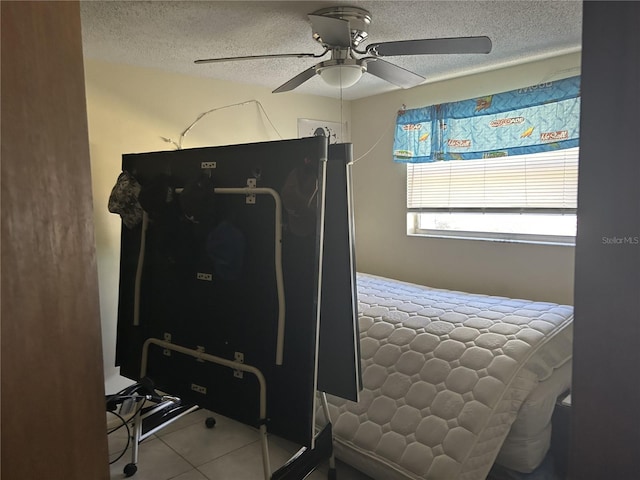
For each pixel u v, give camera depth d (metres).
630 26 0.87
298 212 1.61
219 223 1.81
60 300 0.73
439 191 3.60
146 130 2.98
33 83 0.68
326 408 2.12
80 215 0.76
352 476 2.20
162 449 2.47
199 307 1.90
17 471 0.68
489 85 3.20
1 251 0.64
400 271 3.89
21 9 0.66
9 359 0.66
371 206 4.09
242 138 3.46
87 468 0.81
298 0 1.93
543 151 2.90
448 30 2.34
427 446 1.87
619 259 0.90
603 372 0.93
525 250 3.08
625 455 0.92
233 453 2.43
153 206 1.97
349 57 2.25
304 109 3.84
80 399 0.78
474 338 2.15
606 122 0.90
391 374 2.19
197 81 3.20
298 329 1.63
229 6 1.99
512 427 1.99
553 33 2.40
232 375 1.80
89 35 2.33
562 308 2.52
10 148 0.64
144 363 2.09
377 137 3.97
